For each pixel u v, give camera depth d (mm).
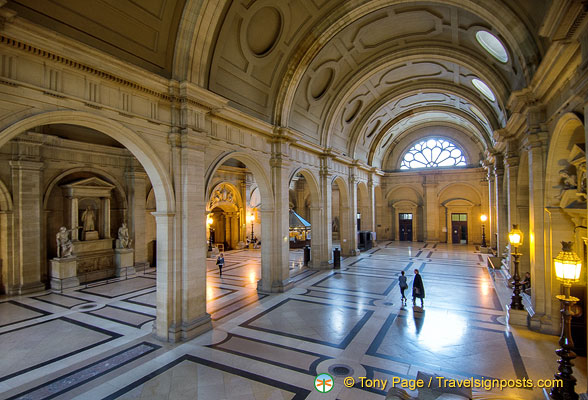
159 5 7582
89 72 6539
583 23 4488
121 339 8250
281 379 6238
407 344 7797
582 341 7641
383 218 31938
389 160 31609
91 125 6852
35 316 10039
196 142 8750
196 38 8305
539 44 7703
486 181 27500
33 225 12945
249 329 8828
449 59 13641
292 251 25203
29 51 5605
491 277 15023
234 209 25562
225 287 13461
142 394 5777
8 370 6715
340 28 11672
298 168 15133
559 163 7746
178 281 8344
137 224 16891
